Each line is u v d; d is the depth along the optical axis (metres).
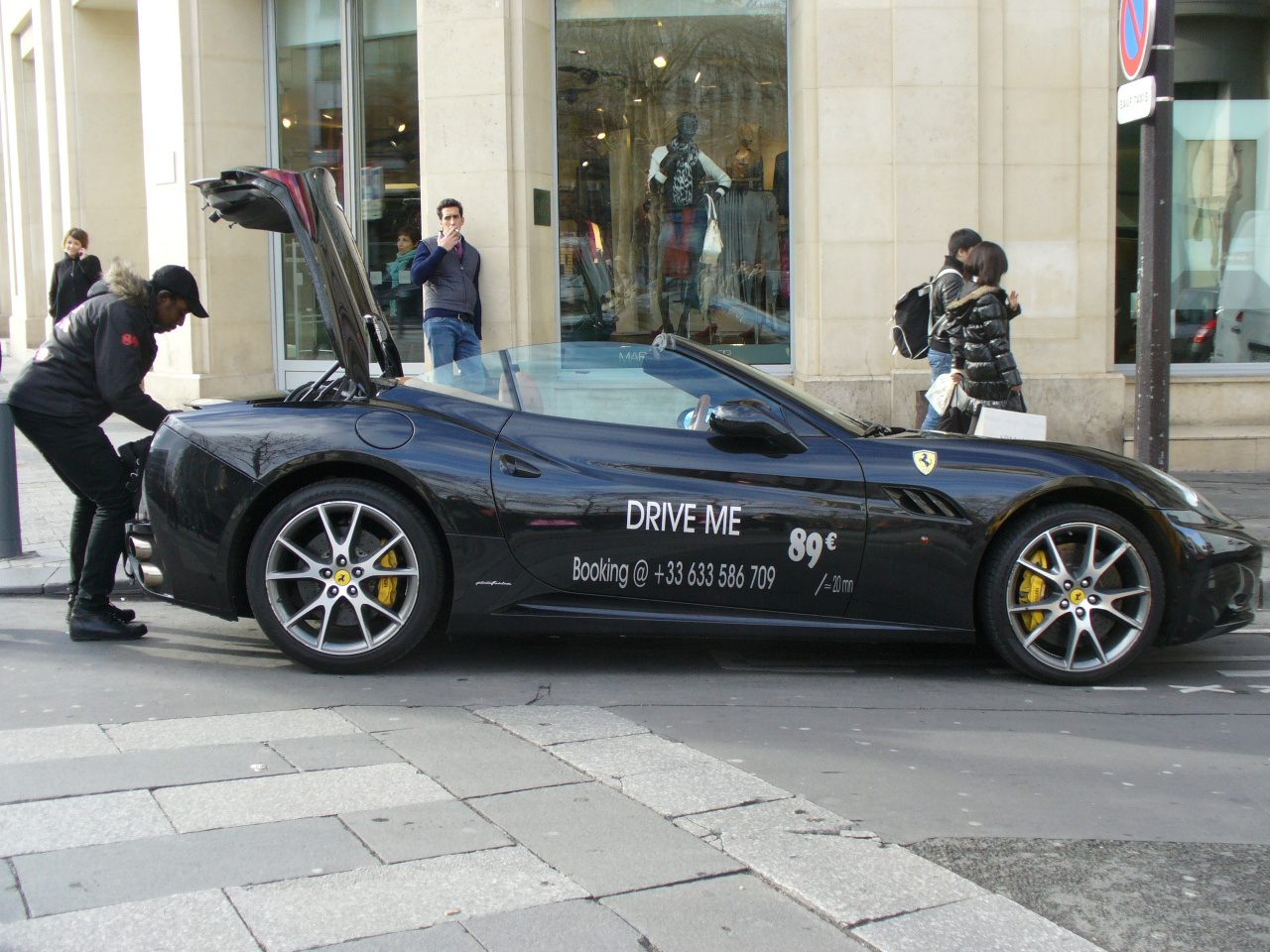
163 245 11.53
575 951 2.47
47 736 3.77
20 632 5.25
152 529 4.61
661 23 10.36
